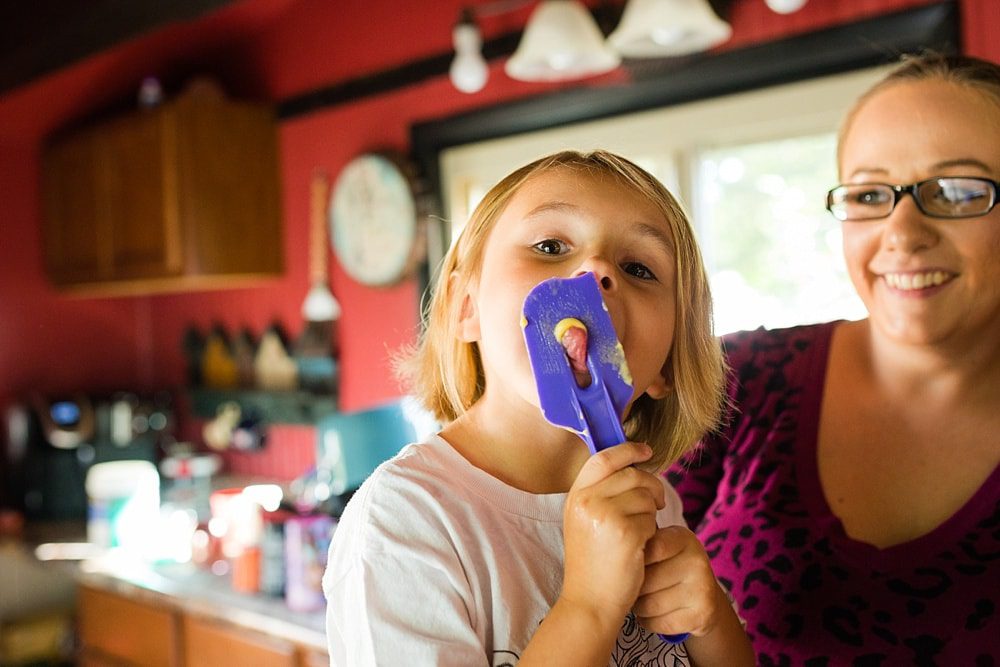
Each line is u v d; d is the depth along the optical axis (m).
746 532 0.98
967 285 0.87
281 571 2.45
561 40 2.11
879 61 2.01
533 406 0.77
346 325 3.19
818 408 1.01
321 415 3.27
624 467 0.68
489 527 0.75
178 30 3.29
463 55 2.49
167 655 2.60
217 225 3.24
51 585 3.69
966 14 1.89
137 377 4.13
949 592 0.85
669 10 1.94
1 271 3.82
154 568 2.81
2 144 3.81
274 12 3.27
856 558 0.90
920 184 0.87
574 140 2.56
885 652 0.85
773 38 2.15
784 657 0.91
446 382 0.87
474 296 0.82
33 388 3.88
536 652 0.66
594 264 0.72
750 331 1.13
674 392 0.87
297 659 2.24
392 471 0.76
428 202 2.89
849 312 2.13
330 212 3.19
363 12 3.03
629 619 0.79
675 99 2.35
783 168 2.21
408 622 0.70
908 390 0.94
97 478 3.14
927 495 0.91
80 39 2.57
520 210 0.77
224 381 3.71
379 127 3.03
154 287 3.48
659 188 0.80
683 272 0.81
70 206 3.73
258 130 3.33
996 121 0.85
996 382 0.91
